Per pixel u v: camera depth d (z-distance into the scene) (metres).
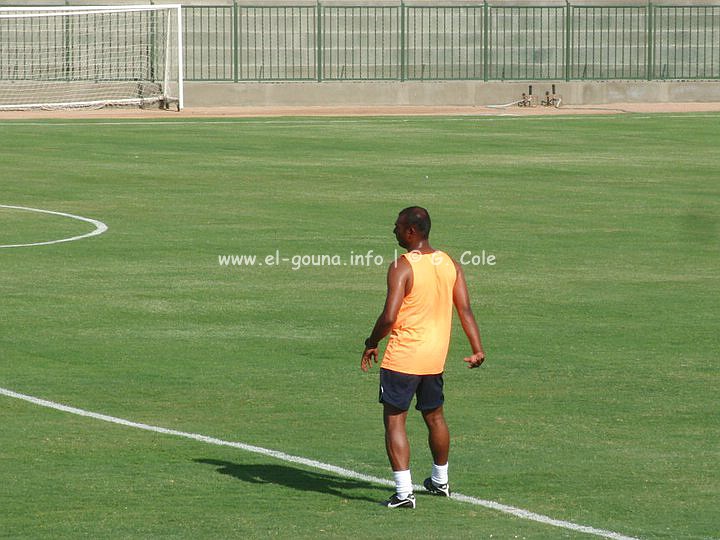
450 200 84.06
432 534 28.36
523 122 141.75
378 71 174.00
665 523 29.23
